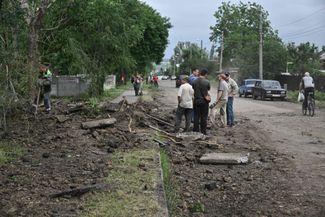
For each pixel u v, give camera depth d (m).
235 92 16.83
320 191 7.90
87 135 12.23
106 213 5.81
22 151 10.02
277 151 11.75
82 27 26.50
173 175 8.91
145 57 63.66
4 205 6.16
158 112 20.81
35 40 13.64
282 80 51.66
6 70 11.04
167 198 6.98
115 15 28.25
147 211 5.89
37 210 5.95
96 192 6.75
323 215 6.65
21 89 12.09
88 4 24.19
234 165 10.04
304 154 11.33
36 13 14.03
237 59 61.91
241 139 13.68
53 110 18.69
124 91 45.94
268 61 55.34
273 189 8.05
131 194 6.64
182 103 14.18
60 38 24.33
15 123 13.11
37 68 13.24
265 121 19.39
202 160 10.18
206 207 7.00
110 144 10.84
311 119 20.44
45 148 10.45
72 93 32.41
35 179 7.58
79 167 8.46
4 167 8.48
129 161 8.93
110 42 28.11
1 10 10.70
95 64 26.81
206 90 14.04
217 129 15.89
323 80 40.78
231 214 6.68
